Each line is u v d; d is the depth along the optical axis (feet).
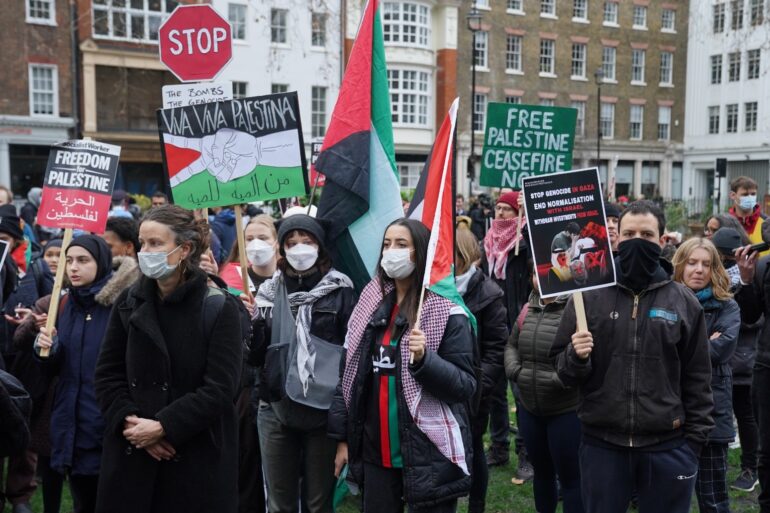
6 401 10.52
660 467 11.43
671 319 11.43
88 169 15.46
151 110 96.94
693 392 11.49
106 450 10.89
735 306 16.03
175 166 15.17
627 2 129.90
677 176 141.69
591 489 11.80
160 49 19.04
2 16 85.46
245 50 95.14
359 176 16.11
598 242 11.53
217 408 10.64
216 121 15.17
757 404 15.94
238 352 11.09
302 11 97.25
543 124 21.75
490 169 22.06
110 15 90.53
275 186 15.21
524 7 118.73
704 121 137.39
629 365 11.49
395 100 109.70
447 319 12.02
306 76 98.58
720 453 15.76
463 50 113.80
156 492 10.85
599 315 11.76
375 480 12.10
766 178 130.21
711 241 17.94
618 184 134.51
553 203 11.76
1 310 16.92
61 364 14.06
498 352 15.85
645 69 134.00
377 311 12.37
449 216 12.82
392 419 11.94
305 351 13.91
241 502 15.52
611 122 131.34
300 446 14.55
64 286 17.89
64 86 89.81
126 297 11.29
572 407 14.49
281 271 14.92
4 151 86.79
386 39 108.99
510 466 21.02
